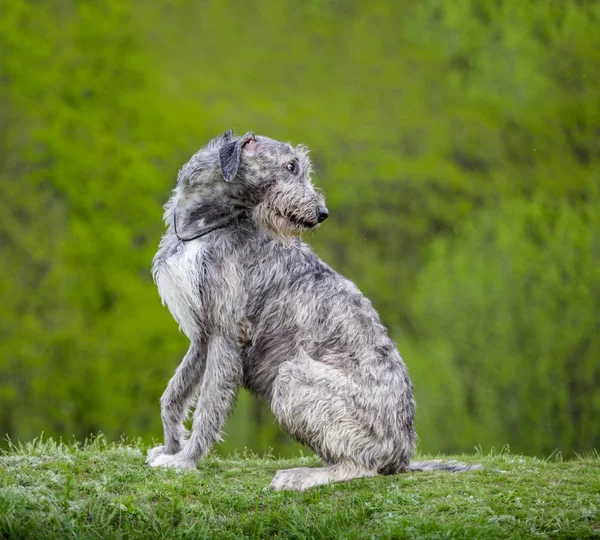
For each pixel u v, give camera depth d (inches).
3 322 804.6
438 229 916.6
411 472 276.2
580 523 225.0
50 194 841.5
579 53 930.7
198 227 278.7
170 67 981.8
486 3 980.6
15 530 218.5
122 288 818.2
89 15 863.1
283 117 914.1
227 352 272.4
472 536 216.8
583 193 919.0
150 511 237.1
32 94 841.5
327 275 284.0
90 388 810.8
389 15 1051.9
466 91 984.9
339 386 263.1
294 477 261.9
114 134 859.4
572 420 835.4
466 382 843.4
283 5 1048.8
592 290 844.0
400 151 948.0
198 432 273.3
